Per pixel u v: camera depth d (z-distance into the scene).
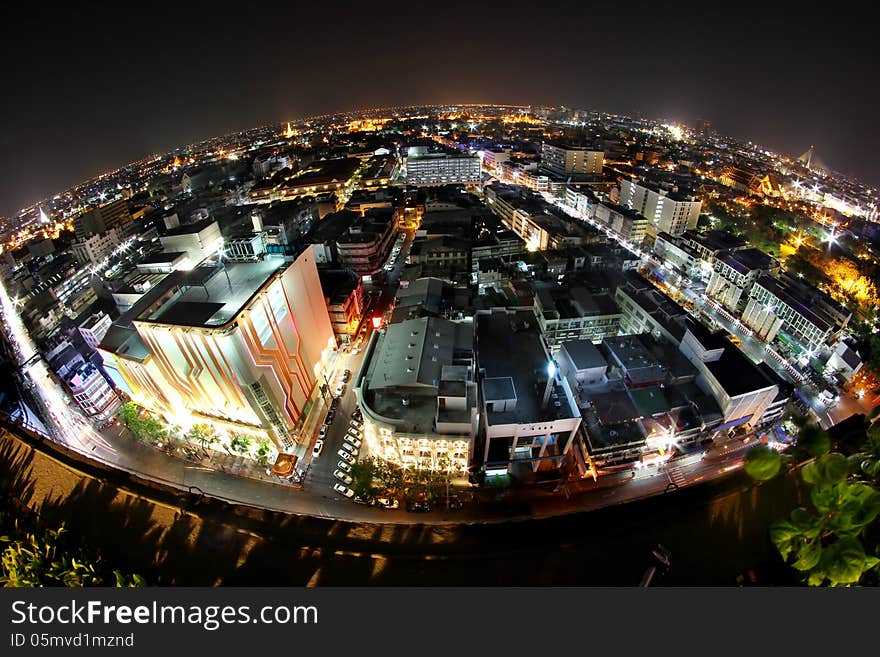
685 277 157.25
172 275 95.62
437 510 81.81
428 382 83.00
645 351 95.94
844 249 170.38
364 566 61.78
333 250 166.25
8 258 167.38
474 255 158.50
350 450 95.31
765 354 121.38
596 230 163.50
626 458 83.62
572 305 117.56
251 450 92.50
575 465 88.88
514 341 101.88
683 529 49.94
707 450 90.19
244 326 78.06
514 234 166.62
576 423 81.81
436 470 83.00
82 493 74.75
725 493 51.66
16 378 118.25
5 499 74.38
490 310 112.69
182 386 89.25
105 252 198.12
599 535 55.38
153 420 96.31
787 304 117.81
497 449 88.06
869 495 16.23
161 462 95.69
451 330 97.25
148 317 83.88
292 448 95.19
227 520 70.19
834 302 121.00
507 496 83.69
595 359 91.81
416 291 121.38
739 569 43.22
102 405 108.56
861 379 104.69
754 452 17.75
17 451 82.12
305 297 102.62
